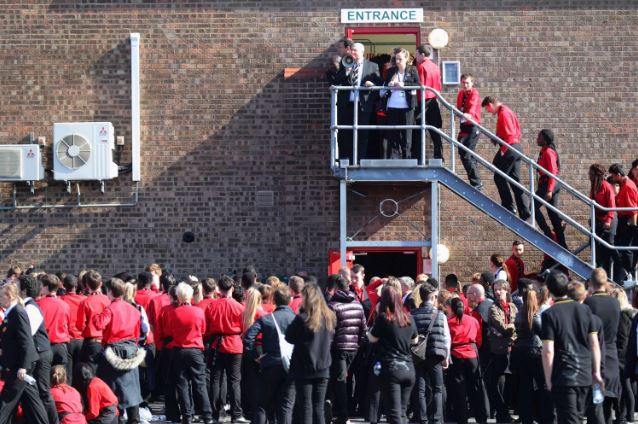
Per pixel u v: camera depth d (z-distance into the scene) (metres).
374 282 21.45
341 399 19.64
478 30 26.83
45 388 18.78
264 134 26.52
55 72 26.61
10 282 19.95
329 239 26.34
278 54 26.62
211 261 26.34
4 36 26.61
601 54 26.89
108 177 26.09
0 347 18.64
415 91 23.62
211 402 20.91
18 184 26.44
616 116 26.83
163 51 26.66
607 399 20.06
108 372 19.27
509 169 24.31
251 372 20.42
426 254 25.94
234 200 26.44
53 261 26.34
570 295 16.91
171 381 20.97
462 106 24.98
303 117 26.52
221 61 26.61
